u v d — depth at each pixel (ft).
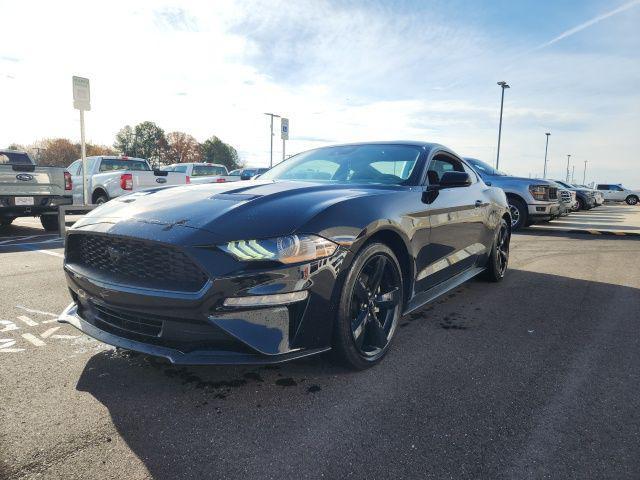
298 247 6.39
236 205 6.99
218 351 6.39
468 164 13.61
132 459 5.24
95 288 7.01
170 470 5.07
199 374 7.48
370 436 5.78
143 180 32.71
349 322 7.18
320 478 4.97
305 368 7.73
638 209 80.64
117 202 8.39
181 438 5.69
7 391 6.81
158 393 6.84
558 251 21.90
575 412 6.40
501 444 5.63
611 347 8.92
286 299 6.31
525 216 29.76
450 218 10.57
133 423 6.00
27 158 31.07
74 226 7.88
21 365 7.73
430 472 5.08
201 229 6.37
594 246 23.65
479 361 8.17
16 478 4.85
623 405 6.62
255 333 6.18
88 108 26.35
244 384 7.15
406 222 8.46
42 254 18.81
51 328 9.59
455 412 6.38
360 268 7.28
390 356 8.36
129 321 6.88
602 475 5.06
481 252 13.07
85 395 6.73
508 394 6.92
